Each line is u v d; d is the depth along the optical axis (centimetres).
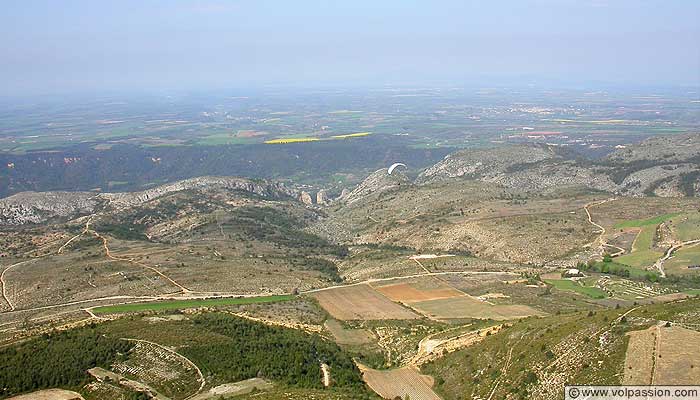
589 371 8519
